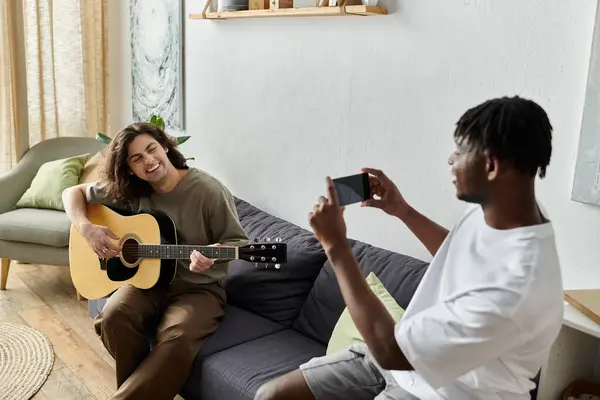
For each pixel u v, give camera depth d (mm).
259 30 2904
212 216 2350
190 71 3434
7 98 3906
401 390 1421
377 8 2254
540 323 1118
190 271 2346
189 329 2090
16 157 4016
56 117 4117
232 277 2461
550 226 1168
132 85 4016
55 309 3197
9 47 3840
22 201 3498
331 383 1566
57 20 4055
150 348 2270
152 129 2385
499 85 1987
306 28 2646
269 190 2996
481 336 1082
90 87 4215
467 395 1261
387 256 2201
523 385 1244
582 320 1575
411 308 1344
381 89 2365
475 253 1226
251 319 2316
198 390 2043
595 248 1808
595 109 1729
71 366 2621
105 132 4344
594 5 1724
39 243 3201
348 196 1521
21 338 2846
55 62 4102
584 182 1784
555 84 1845
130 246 2326
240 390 1854
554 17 1825
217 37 3186
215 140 3322
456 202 2154
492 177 1133
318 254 2371
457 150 1191
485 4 1987
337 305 2143
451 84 2121
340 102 2543
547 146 1128
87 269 2494
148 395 2008
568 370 1731
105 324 2156
